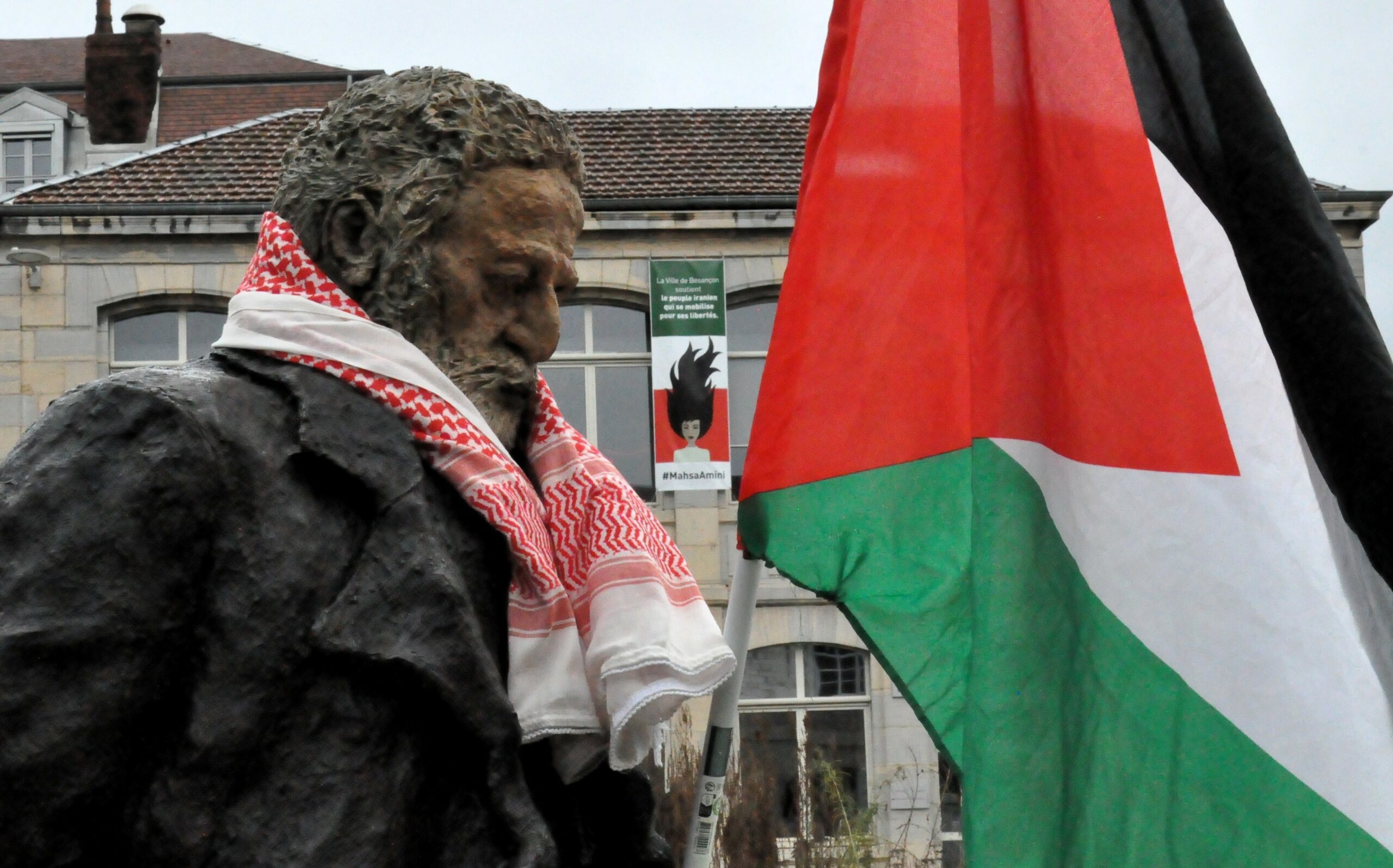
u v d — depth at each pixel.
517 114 2.00
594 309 16.55
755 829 12.28
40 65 25.23
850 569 2.56
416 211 1.94
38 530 1.65
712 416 16.08
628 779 2.00
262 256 1.96
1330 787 2.35
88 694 1.61
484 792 1.74
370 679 1.71
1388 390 2.52
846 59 2.77
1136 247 2.63
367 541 1.77
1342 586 2.52
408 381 1.86
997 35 2.74
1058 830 2.38
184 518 1.68
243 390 1.79
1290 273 2.59
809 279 2.68
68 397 1.74
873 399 2.63
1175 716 2.42
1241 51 2.68
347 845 1.65
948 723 2.49
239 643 1.68
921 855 15.39
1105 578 2.50
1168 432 2.55
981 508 2.54
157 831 1.63
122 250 15.66
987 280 2.65
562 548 1.96
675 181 16.80
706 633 1.94
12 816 1.57
